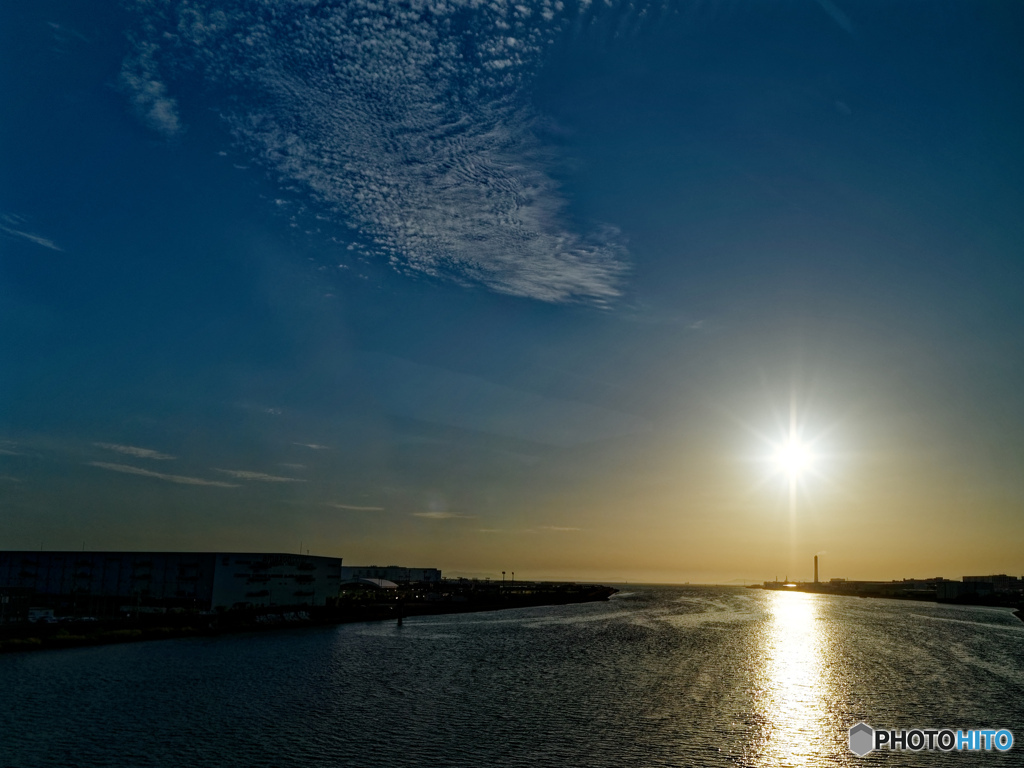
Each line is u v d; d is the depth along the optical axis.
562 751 46.19
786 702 63.28
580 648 102.12
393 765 43.16
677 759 45.09
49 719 52.84
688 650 101.50
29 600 102.50
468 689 66.88
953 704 63.78
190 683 67.69
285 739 48.47
